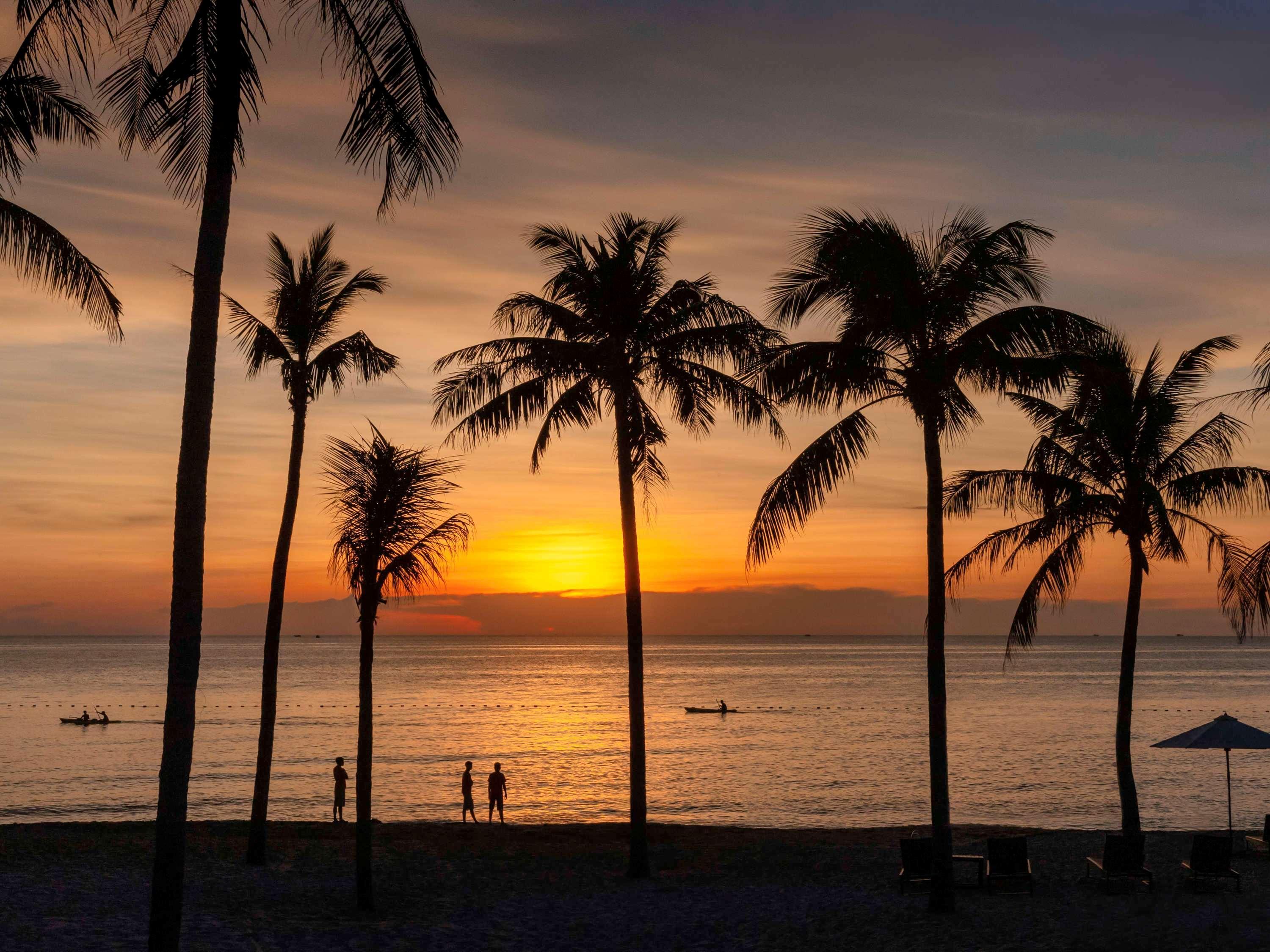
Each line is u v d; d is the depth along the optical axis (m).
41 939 14.18
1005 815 39.84
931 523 17.66
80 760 58.69
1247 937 15.04
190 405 10.18
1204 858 19.53
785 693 128.75
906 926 16.70
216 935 15.29
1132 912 17.36
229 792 45.41
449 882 20.66
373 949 15.17
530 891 19.92
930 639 17.70
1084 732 74.56
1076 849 25.48
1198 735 22.77
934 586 17.66
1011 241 17.42
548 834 28.50
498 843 26.23
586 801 44.12
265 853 22.06
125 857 21.53
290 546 21.78
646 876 21.42
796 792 46.34
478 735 76.12
